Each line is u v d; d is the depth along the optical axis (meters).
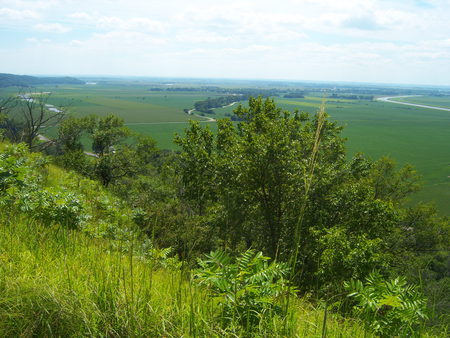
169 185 27.09
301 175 16.38
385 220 16.31
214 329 2.77
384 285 3.34
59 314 2.66
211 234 12.69
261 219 19.61
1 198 5.30
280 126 18.58
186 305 3.13
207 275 3.08
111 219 7.86
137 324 2.72
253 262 3.15
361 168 19.62
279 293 3.12
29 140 27.91
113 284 3.19
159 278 4.25
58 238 4.60
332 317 3.49
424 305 3.06
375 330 3.11
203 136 22.34
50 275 3.29
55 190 6.46
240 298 2.97
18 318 2.64
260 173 17.36
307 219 16.69
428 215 24.78
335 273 10.42
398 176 25.16
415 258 19.84
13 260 3.52
